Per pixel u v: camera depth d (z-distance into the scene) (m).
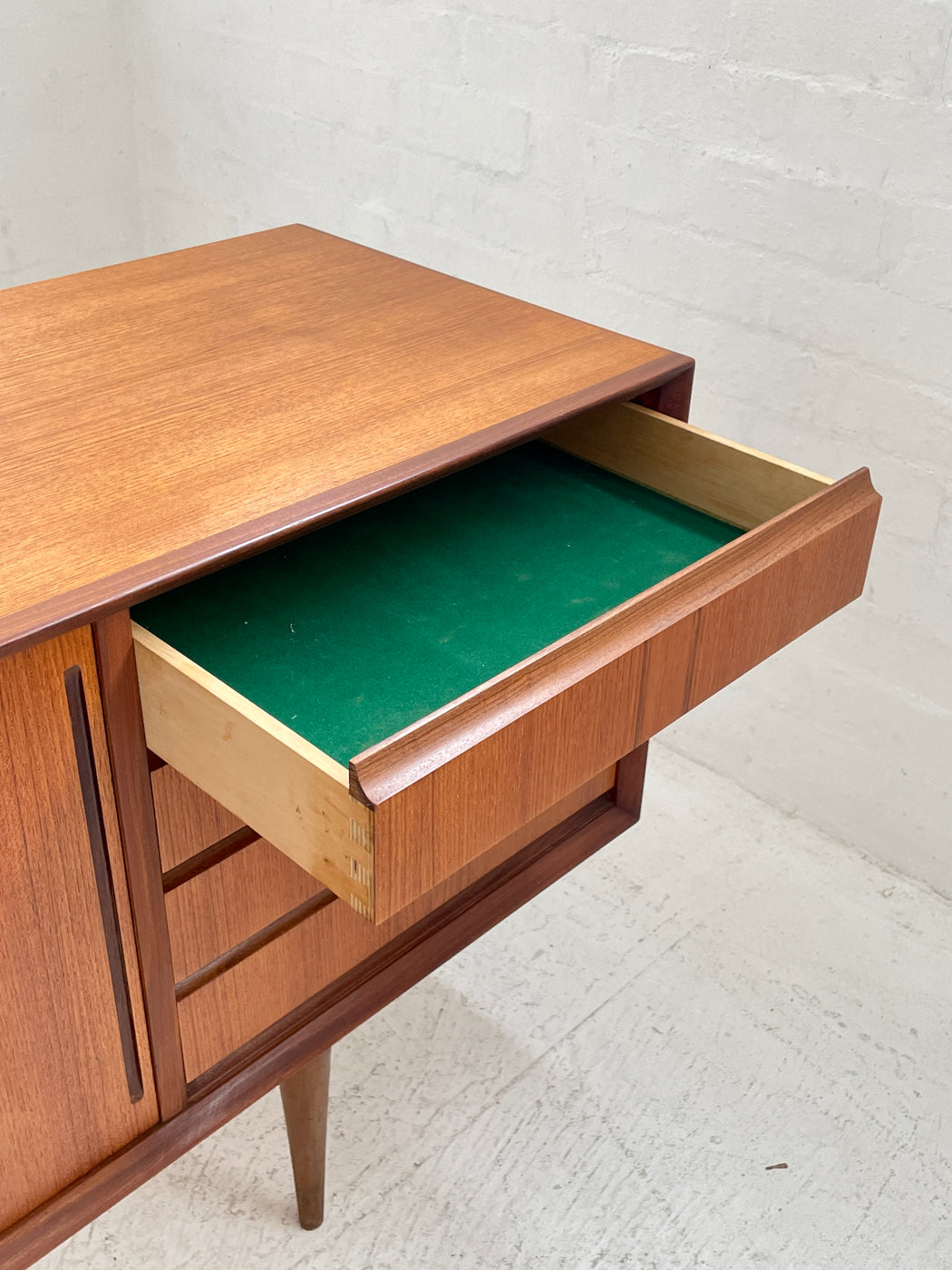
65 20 1.84
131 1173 0.86
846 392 1.35
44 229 1.97
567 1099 1.27
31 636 0.64
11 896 0.72
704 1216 1.16
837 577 0.92
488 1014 1.35
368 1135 1.22
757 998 1.39
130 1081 0.85
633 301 1.49
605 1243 1.13
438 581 0.92
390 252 1.72
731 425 1.47
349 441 0.85
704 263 1.40
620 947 1.44
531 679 0.70
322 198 1.77
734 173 1.33
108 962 0.79
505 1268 1.11
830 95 1.23
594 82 1.39
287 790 0.67
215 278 1.12
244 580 0.91
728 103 1.30
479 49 1.47
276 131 1.77
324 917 0.92
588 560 0.95
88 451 0.82
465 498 1.03
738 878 1.54
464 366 0.97
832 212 1.28
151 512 0.75
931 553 1.36
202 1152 1.21
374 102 1.62
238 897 0.86
